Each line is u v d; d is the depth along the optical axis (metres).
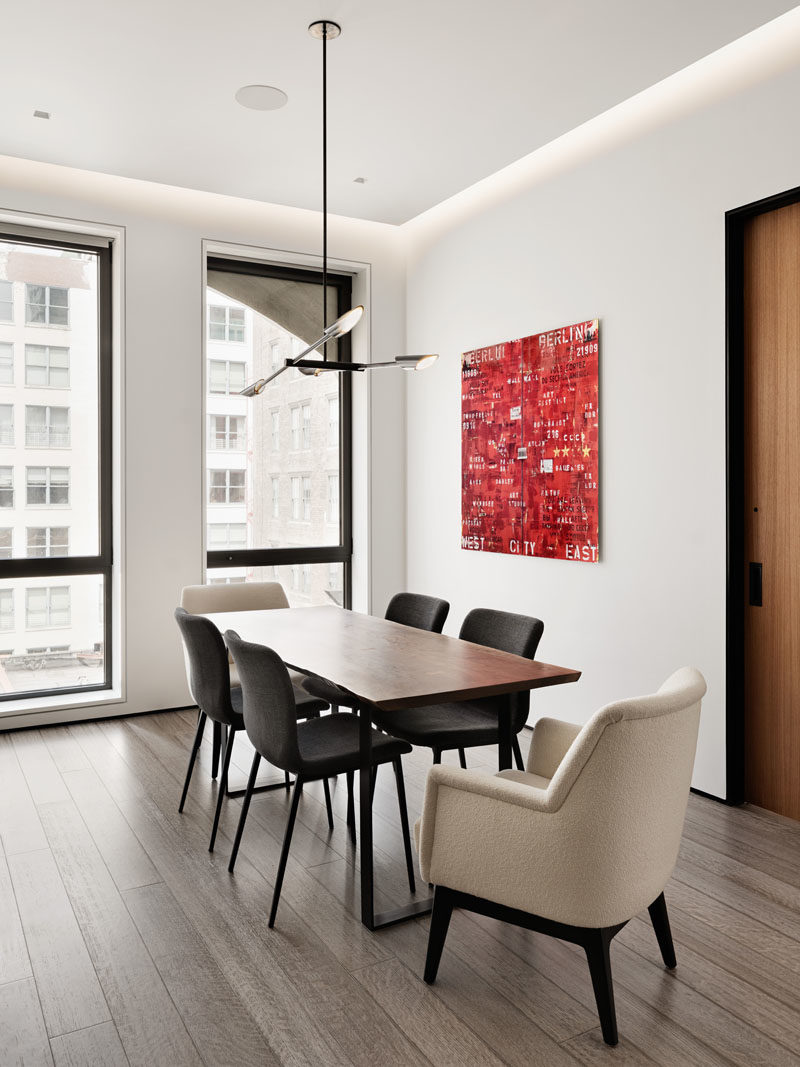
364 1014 1.98
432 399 5.30
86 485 4.81
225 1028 1.93
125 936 2.34
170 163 4.35
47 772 3.74
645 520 3.70
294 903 2.53
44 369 4.68
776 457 3.22
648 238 3.66
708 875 2.72
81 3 2.89
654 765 1.83
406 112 3.76
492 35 3.11
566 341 4.11
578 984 2.11
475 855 1.97
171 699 4.82
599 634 3.97
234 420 5.30
